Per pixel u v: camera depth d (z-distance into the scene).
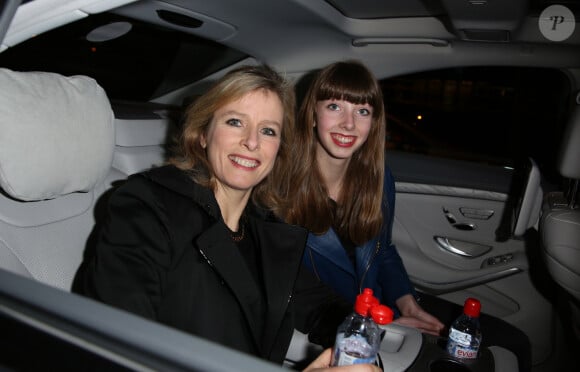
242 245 1.40
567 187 2.00
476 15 1.77
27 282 0.76
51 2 1.04
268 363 0.62
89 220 1.39
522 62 2.13
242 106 1.24
